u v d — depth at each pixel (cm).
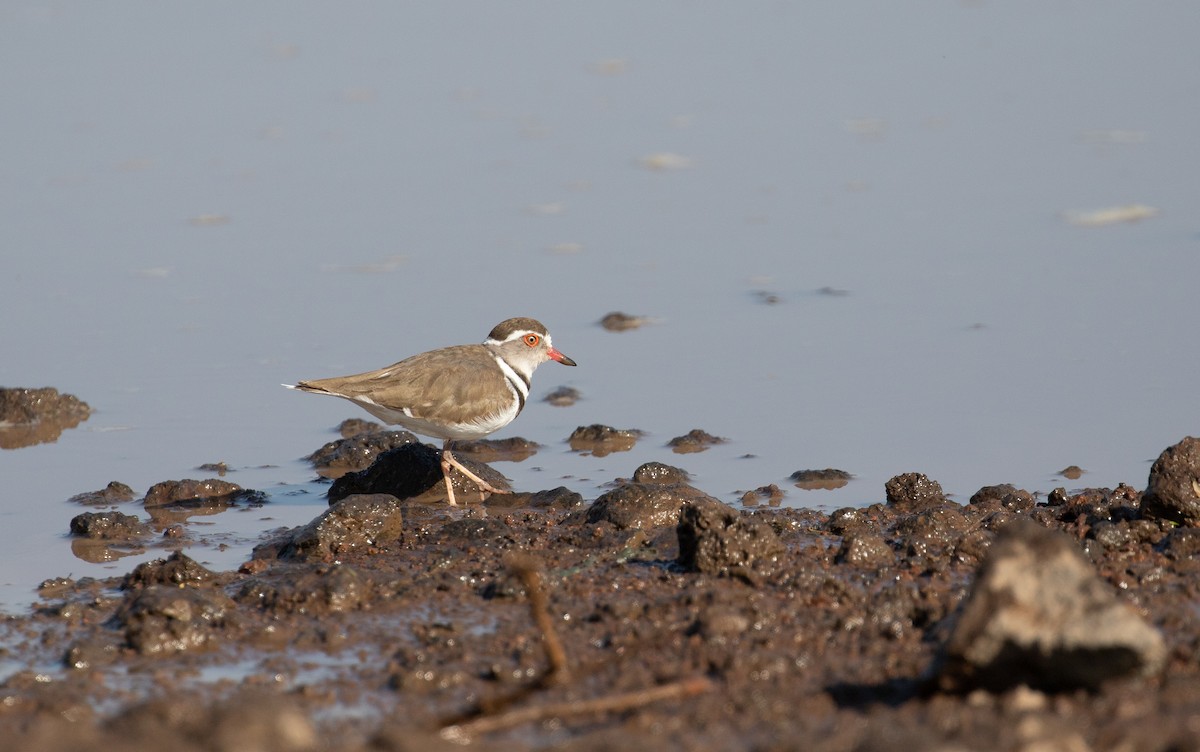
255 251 2044
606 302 1834
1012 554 714
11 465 1402
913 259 1939
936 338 1659
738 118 2627
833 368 1595
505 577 965
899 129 2523
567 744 674
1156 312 1694
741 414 1484
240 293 1884
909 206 2150
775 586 949
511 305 1823
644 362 1648
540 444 1453
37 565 1117
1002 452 1342
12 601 1018
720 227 2105
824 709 736
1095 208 2094
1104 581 938
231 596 988
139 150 2481
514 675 816
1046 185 2206
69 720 766
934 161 2353
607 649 849
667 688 743
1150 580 938
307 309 1827
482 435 1351
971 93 2706
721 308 1800
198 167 2403
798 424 1446
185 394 1587
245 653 880
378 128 2603
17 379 1609
